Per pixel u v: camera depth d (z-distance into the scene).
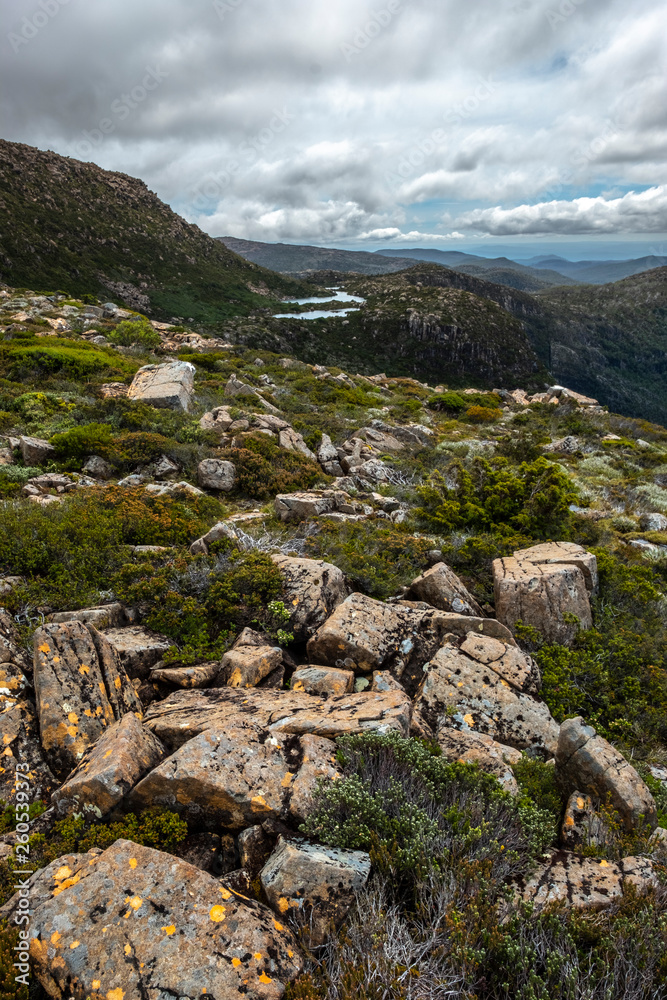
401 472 16.77
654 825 4.54
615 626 7.91
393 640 6.89
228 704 5.34
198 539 9.03
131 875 3.38
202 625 6.94
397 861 3.72
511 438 26.50
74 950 3.00
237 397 22.56
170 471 13.71
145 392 18.94
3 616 6.16
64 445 13.25
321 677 6.02
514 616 7.75
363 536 10.23
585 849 4.17
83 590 7.21
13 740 4.66
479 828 3.93
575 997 2.89
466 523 11.47
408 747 4.68
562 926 3.30
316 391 30.64
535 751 5.61
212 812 4.09
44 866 3.78
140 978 2.91
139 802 4.11
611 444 27.80
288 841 3.87
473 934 3.21
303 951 3.26
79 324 36.19
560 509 11.09
